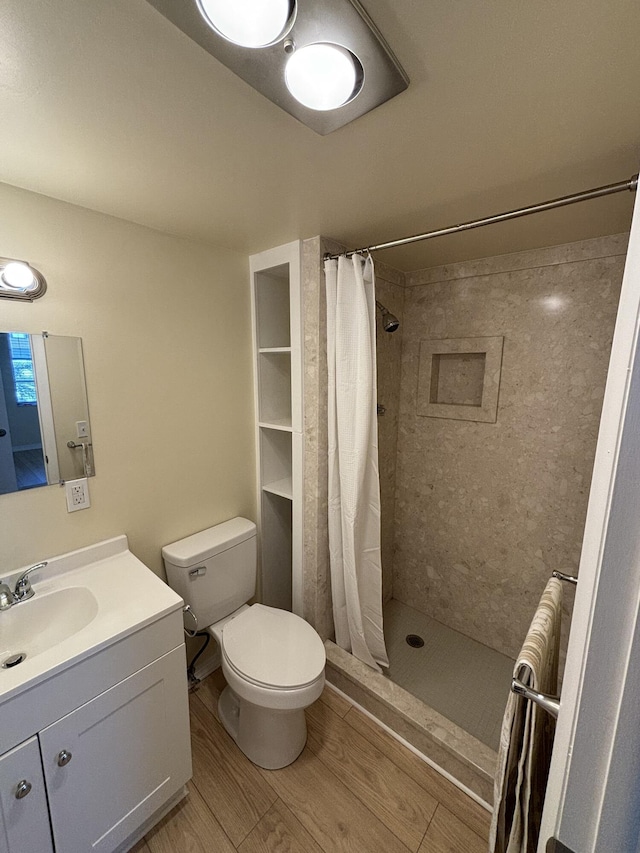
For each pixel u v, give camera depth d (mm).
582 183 1105
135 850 1172
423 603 2377
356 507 1663
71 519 1350
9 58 633
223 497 1879
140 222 1413
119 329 1412
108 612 1126
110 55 633
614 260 1541
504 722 689
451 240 1605
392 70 655
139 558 1567
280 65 635
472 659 2035
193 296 1642
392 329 1783
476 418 1996
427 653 2074
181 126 835
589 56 633
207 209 1290
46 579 1283
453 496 2154
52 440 1277
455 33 595
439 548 2254
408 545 2404
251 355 1929
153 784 1187
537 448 1824
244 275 1843
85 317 1317
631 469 333
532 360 1790
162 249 1511
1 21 567
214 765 1430
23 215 1148
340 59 636
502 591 2029
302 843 1196
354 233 1536
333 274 1574
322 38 592
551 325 1721
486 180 1088
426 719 1474
